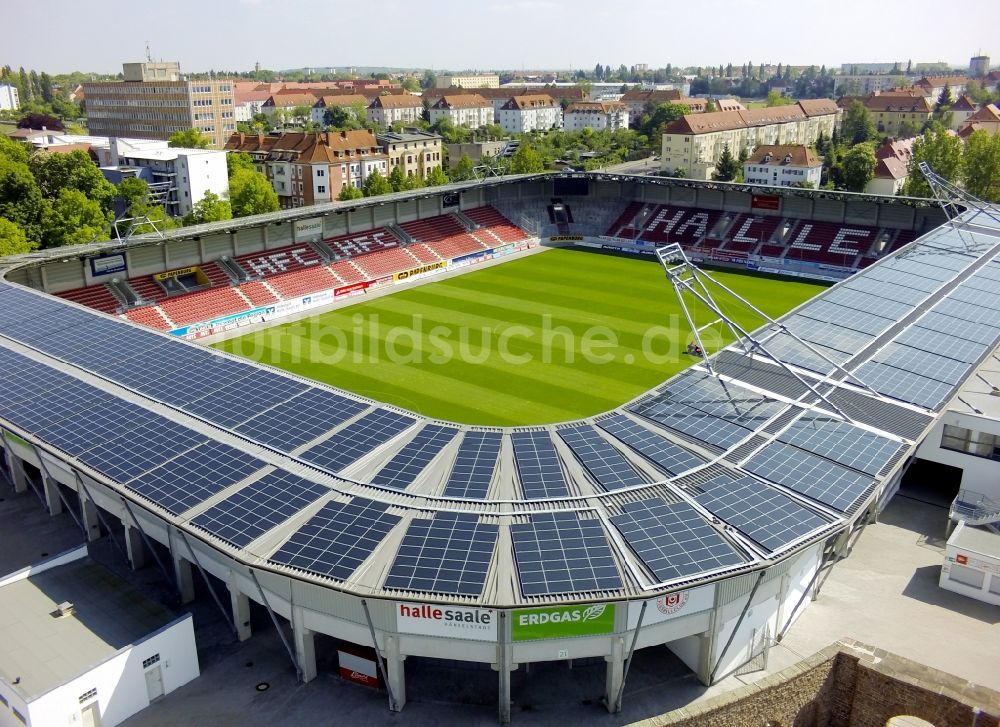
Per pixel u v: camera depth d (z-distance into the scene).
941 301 68.56
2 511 49.50
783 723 33.38
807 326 62.50
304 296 95.94
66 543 46.16
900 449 43.78
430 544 34.28
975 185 136.12
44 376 52.59
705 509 37.44
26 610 36.16
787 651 37.56
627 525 35.88
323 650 37.62
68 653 33.31
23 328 61.59
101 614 36.09
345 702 34.31
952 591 41.84
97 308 83.62
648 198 133.25
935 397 50.06
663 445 43.88
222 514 36.53
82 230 106.38
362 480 39.28
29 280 80.50
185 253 93.25
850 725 35.00
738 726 32.16
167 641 34.34
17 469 51.06
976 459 49.53
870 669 33.47
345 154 167.00
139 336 59.28
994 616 39.97
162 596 41.12
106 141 188.12
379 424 45.09
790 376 53.38
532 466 41.06
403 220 118.31
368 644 33.31
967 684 32.50
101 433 44.53
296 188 164.88
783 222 119.69
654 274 112.19
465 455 41.94
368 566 32.94
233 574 36.41
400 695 33.66
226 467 40.50
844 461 42.53
